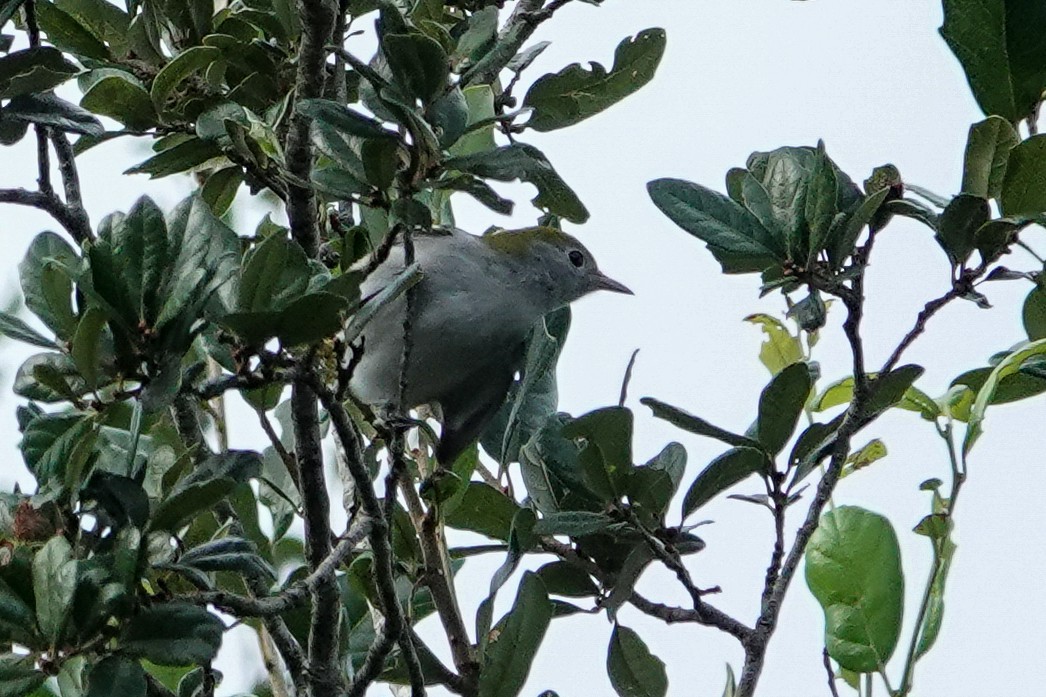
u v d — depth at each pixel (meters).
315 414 8.66
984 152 8.75
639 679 9.93
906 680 8.86
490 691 9.19
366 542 10.15
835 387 10.03
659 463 10.16
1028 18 8.95
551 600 9.56
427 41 7.86
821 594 9.23
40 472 7.36
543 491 9.97
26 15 9.60
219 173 10.62
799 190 8.82
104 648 7.03
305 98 8.48
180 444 10.01
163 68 9.61
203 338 8.98
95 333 7.15
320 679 8.80
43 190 10.07
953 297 8.64
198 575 7.41
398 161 8.61
